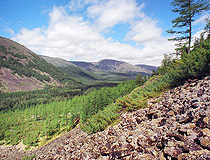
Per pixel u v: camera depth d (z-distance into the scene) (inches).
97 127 703.7
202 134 183.3
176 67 655.8
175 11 886.4
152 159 213.3
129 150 272.7
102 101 2044.8
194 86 422.9
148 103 574.6
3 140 3368.6
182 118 262.8
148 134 282.8
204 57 463.5
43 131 2989.7
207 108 235.0
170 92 538.6
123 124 464.4
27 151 2549.2
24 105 6594.5
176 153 184.2
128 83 3100.4
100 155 354.6
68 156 509.0
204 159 150.3
